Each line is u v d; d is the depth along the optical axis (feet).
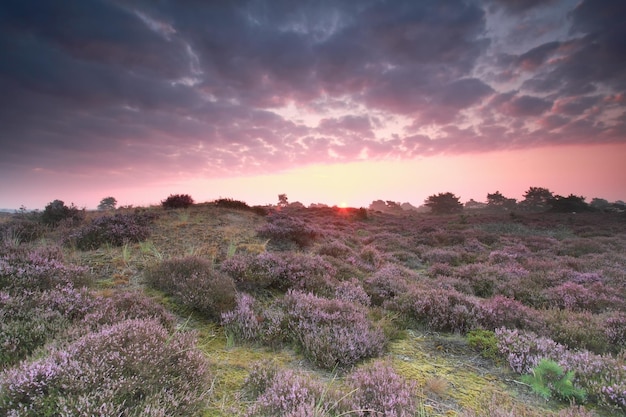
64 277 19.81
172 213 48.88
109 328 13.79
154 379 11.29
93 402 9.39
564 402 13.20
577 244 59.93
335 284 26.99
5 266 18.85
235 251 33.24
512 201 351.46
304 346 16.60
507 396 13.50
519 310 22.61
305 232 44.11
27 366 10.69
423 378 14.73
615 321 20.52
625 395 12.65
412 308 23.17
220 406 11.80
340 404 11.55
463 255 50.62
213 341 17.26
